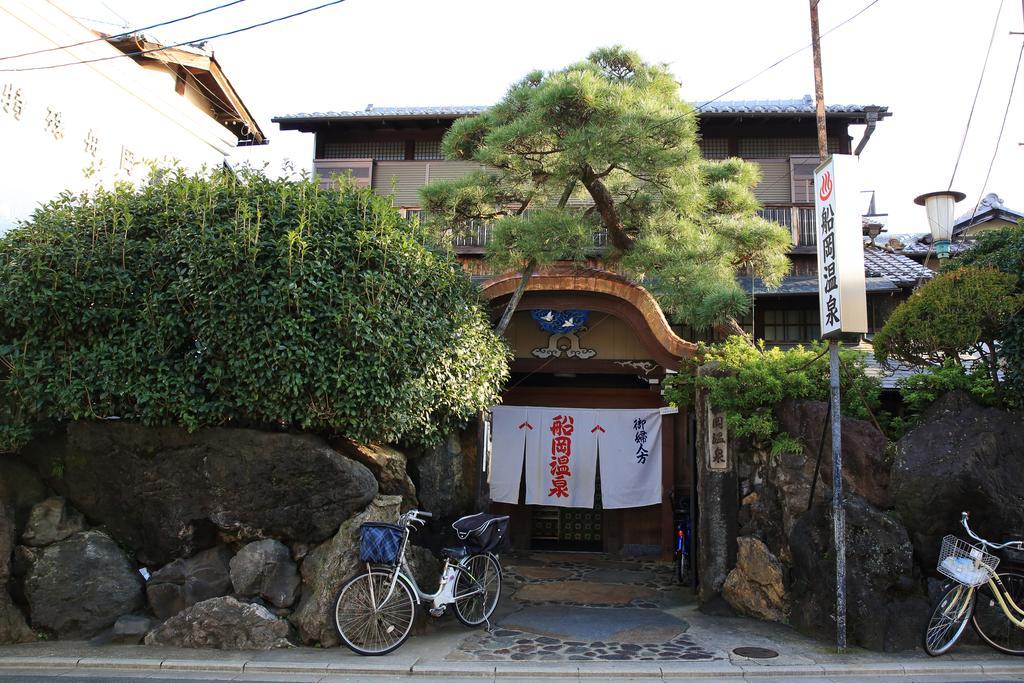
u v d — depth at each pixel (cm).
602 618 880
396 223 877
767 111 1692
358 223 819
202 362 750
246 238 746
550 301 1198
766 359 953
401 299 815
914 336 866
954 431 795
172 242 775
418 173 1817
